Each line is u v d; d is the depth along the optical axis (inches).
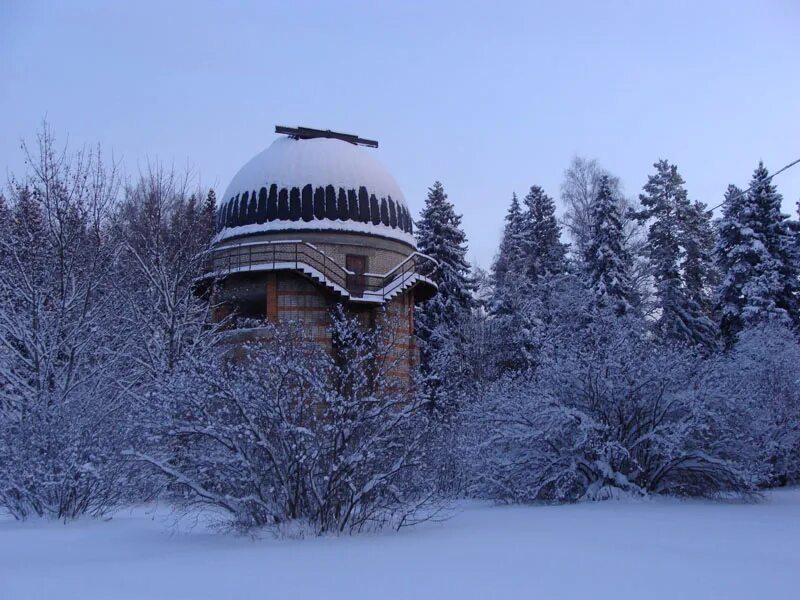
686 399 705.0
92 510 584.7
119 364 898.1
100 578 303.3
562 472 700.0
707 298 1846.7
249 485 461.4
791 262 1653.5
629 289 1649.9
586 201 1930.4
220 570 315.9
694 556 349.7
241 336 1279.5
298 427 437.4
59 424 600.1
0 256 879.1
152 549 404.5
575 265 1935.3
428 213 1892.2
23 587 285.9
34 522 550.3
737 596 257.4
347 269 1433.3
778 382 1060.5
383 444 477.4
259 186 1451.8
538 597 255.3
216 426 438.3
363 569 313.6
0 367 749.3
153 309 1043.3
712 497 724.0
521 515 567.8
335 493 450.9
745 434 737.6
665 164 1835.6
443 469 789.2
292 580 289.4
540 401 727.1
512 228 2181.3
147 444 548.7
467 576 295.7
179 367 494.3
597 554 355.9
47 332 765.9
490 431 760.3
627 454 687.7
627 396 725.3
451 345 1518.2
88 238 937.5
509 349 1718.8
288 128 1534.2
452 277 1815.9
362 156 1520.7
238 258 1396.4
